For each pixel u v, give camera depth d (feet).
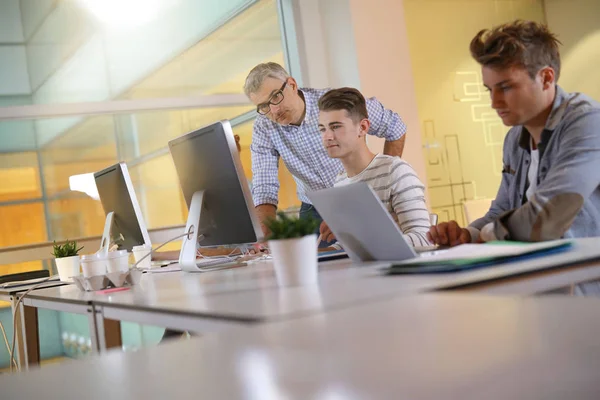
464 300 2.78
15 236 13.01
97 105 13.73
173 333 8.05
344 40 15.34
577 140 5.03
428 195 16.29
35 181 13.19
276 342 2.42
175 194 14.23
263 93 9.50
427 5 16.71
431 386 1.65
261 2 15.52
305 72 15.66
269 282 4.63
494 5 17.75
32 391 2.08
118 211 8.74
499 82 5.26
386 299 3.15
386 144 11.20
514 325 2.16
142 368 2.24
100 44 13.98
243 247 8.38
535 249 4.14
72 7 13.88
